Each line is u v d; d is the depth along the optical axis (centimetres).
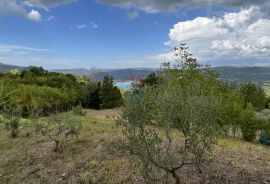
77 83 6172
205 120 798
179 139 1608
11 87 3591
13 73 6688
